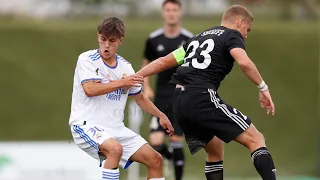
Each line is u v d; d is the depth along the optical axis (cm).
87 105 2288
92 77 2244
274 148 6838
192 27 7269
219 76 2288
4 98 7062
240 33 2291
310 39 7712
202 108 2253
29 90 7138
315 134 7000
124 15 8188
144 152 2311
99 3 9012
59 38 7525
